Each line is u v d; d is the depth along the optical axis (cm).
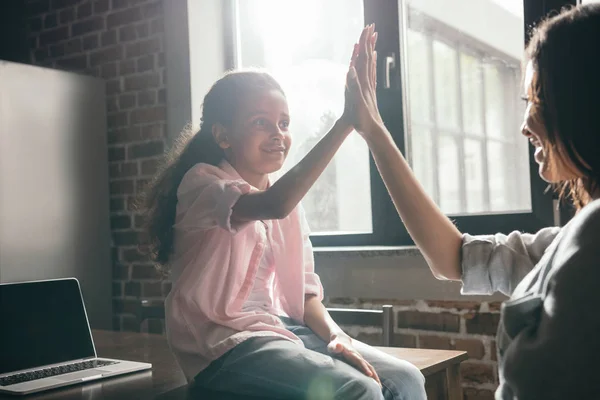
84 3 324
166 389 122
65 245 288
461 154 253
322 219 285
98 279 302
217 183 123
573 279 63
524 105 239
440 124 257
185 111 292
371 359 127
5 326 139
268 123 132
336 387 108
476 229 246
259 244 130
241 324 124
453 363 143
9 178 267
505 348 72
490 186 247
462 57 252
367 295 252
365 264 253
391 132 263
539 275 74
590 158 72
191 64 291
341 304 259
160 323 301
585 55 71
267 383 112
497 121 245
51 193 283
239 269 126
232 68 303
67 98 292
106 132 311
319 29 284
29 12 341
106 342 179
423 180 262
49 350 145
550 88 74
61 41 332
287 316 140
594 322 61
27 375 133
